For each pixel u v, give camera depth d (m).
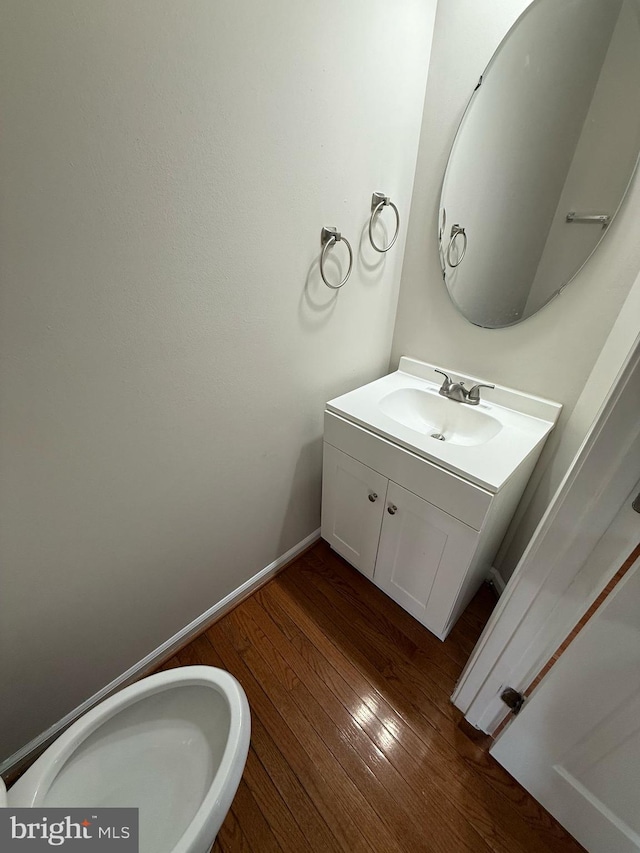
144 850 0.67
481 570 1.30
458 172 1.15
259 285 0.95
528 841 0.89
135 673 1.16
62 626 0.91
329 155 0.96
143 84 0.61
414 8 0.97
